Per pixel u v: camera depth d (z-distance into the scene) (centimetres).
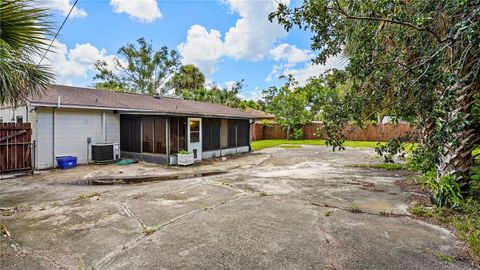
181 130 964
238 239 302
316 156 1155
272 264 248
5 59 298
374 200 463
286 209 412
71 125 897
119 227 340
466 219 348
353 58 254
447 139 199
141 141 990
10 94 342
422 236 309
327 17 235
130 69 2578
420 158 248
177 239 303
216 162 997
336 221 360
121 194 511
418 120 265
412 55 246
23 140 722
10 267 245
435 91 222
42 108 823
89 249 280
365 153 1241
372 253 269
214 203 446
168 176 724
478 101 385
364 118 269
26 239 305
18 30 308
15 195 506
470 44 197
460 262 252
